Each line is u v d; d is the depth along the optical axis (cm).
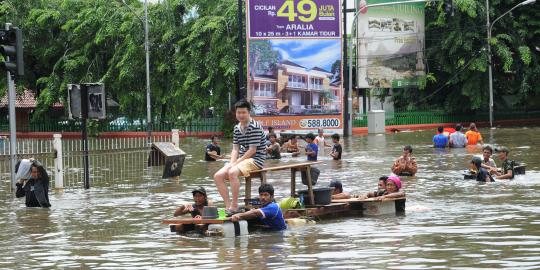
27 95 7669
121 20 6494
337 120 5572
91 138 6494
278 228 1728
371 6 6006
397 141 4928
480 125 6900
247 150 1794
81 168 3588
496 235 1582
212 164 3628
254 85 5453
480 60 6462
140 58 6425
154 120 6675
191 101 6197
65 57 6688
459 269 1262
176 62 6269
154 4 6619
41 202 2275
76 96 2680
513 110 7238
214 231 1666
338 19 5525
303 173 1933
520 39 6700
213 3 6400
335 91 5572
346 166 3275
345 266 1305
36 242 1673
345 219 1880
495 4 6644
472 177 2691
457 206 2045
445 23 6650
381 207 1947
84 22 6594
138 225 1873
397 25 6581
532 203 2064
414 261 1334
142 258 1446
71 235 1755
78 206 2275
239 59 5388
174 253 1485
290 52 5481
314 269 1289
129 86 6525
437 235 1600
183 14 6512
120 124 6738
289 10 5459
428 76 6731
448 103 6962
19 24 6962
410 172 2841
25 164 2470
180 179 2977
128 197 2458
